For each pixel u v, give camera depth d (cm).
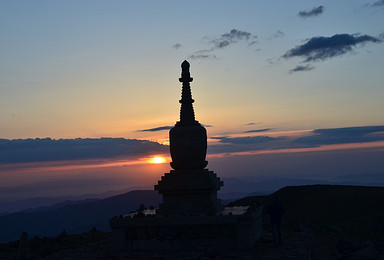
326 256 2892
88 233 4403
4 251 3369
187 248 3120
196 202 3412
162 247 3142
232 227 3111
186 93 3650
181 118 3619
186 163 3478
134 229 3180
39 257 3005
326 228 4322
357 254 2834
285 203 8019
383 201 6341
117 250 3159
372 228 4194
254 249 3100
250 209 3469
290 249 3108
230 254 2906
